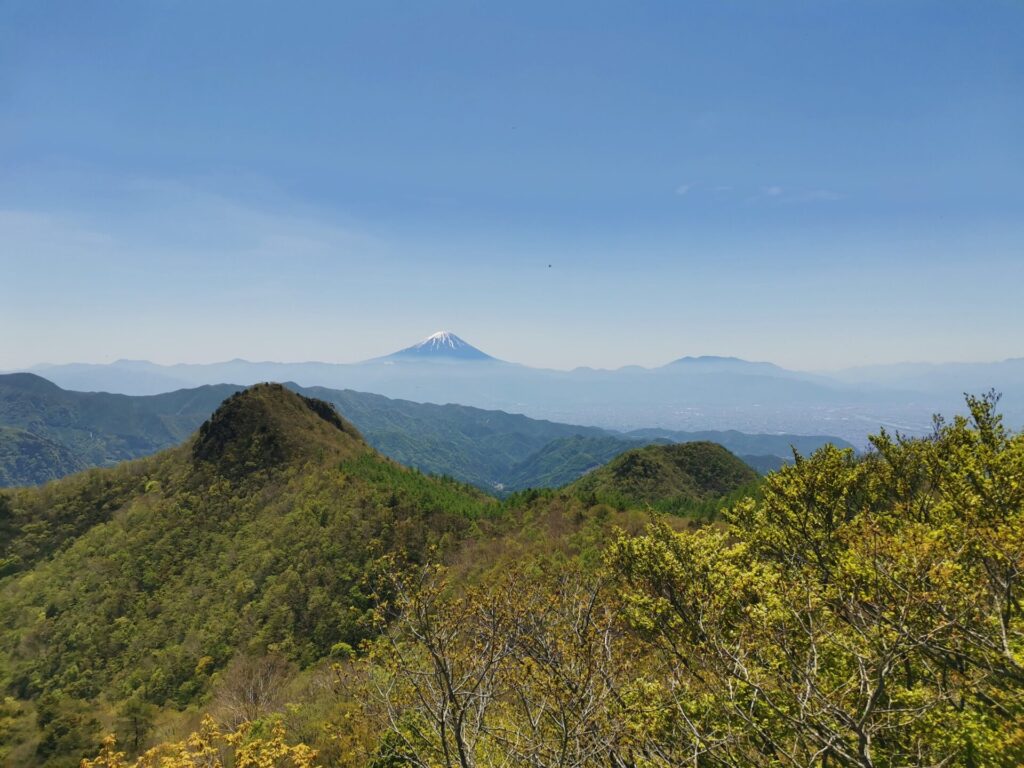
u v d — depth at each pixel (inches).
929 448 633.0
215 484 3437.5
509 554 2396.7
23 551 3253.0
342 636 2106.3
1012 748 349.7
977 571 442.9
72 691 2135.8
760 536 676.7
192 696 1916.8
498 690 340.2
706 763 406.6
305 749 417.4
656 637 520.7
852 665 441.7
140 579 2805.1
